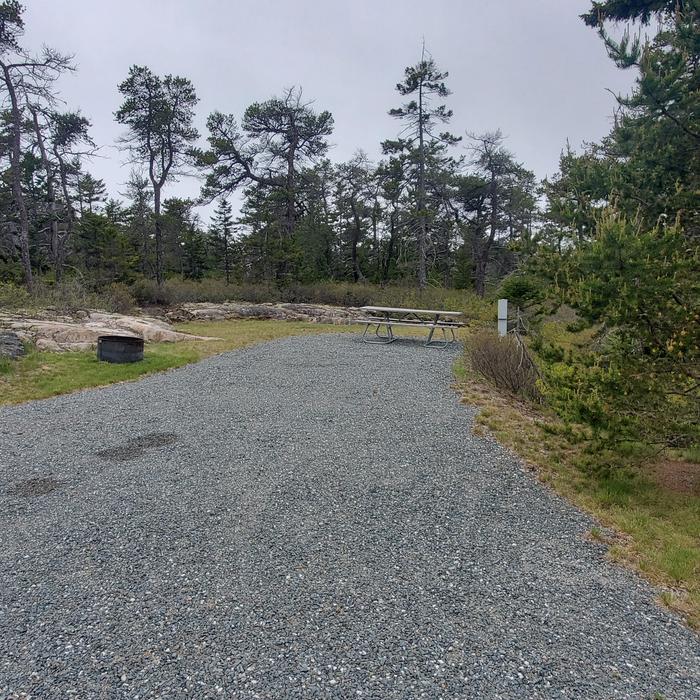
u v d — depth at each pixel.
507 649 2.09
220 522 3.19
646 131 4.52
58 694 1.82
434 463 4.24
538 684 1.90
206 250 34.50
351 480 3.86
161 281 21.09
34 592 2.44
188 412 5.78
